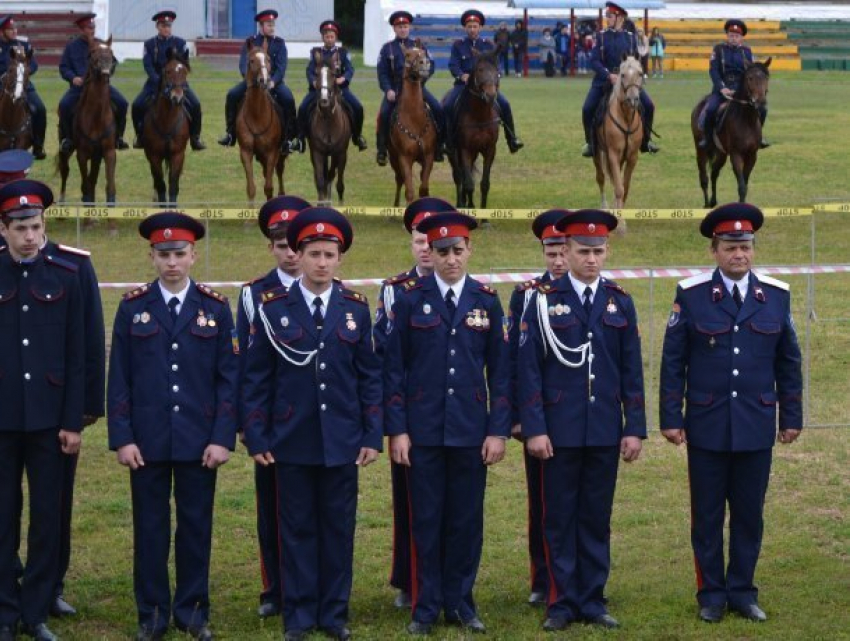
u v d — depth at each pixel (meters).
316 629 7.54
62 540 7.86
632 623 7.69
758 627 7.60
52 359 7.48
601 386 7.73
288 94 20.31
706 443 7.77
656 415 11.52
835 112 32.03
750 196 22.39
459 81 19.95
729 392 7.75
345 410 7.55
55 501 7.54
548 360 7.77
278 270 8.12
